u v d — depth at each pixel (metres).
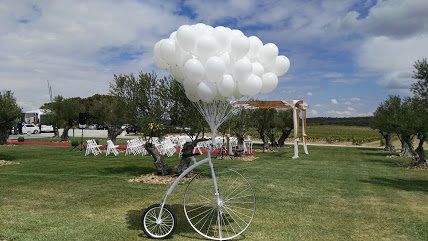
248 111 23.53
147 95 13.58
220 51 7.00
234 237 6.94
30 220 7.83
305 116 26.89
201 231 7.34
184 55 7.18
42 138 41.34
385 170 17.12
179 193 10.76
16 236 6.77
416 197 10.86
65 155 22.27
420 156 18.86
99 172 14.84
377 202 10.11
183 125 13.40
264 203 9.73
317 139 43.91
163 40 7.18
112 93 14.12
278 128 33.72
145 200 9.84
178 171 13.31
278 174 15.02
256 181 13.12
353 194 11.13
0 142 30.55
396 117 19.81
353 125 107.06
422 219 8.42
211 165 7.25
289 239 6.90
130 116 13.97
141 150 23.06
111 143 22.89
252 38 7.42
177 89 13.12
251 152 25.92
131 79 13.84
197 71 6.77
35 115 60.28
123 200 9.80
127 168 16.17
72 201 9.62
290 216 8.49
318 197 10.59
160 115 13.33
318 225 7.83
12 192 10.62
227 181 12.98
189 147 9.36
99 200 9.77
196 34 6.92
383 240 6.95
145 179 12.80
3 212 8.46
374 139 45.56
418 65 15.67
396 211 9.13
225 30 7.00
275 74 7.64
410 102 19.56
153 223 7.11
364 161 21.45
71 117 36.62
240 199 10.10
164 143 22.72
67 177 13.38
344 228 7.65
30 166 16.59
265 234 7.18
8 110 22.14
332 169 17.09
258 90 7.13
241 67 6.91
